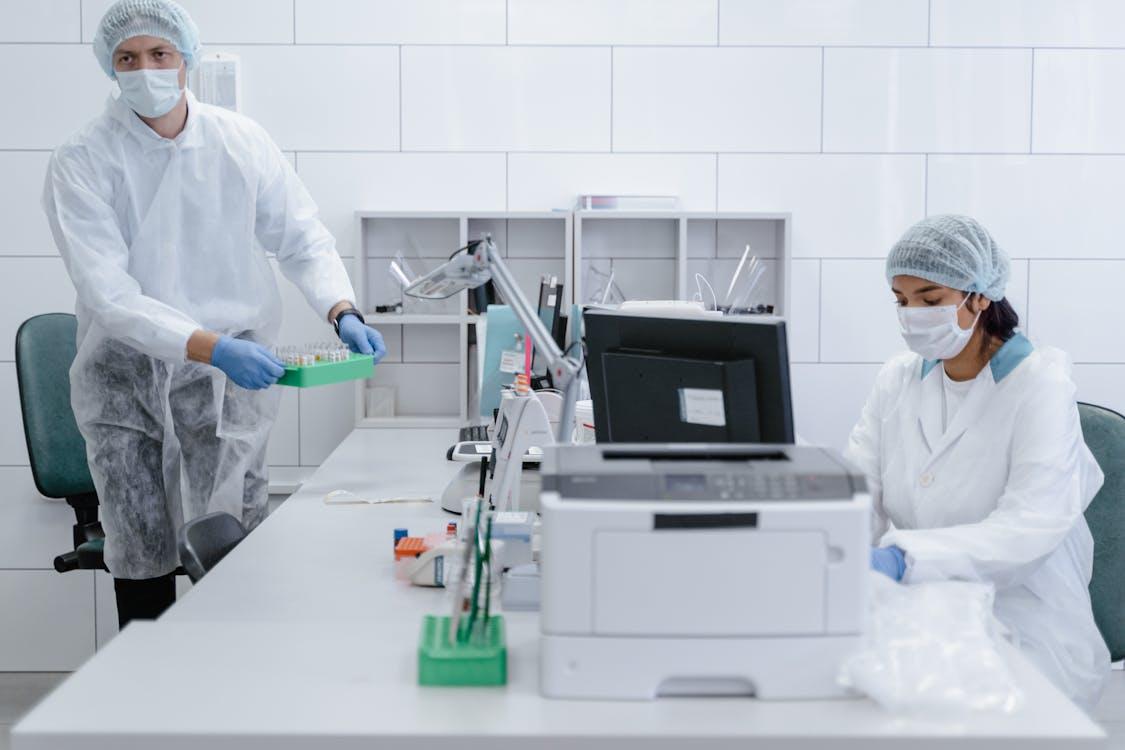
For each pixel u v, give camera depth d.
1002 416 1.89
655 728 1.10
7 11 3.38
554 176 3.51
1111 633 1.98
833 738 1.09
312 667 1.26
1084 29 3.46
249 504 2.73
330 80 3.47
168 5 2.33
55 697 1.17
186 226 2.51
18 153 3.42
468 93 3.48
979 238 1.85
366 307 3.52
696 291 3.55
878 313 3.56
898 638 1.25
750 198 3.52
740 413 1.47
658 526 1.18
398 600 1.63
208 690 1.19
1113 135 3.49
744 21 3.47
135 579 2.62
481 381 3.04
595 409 1.67
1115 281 3.53
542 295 3.02
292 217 2.70
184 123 2.48
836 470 1.20
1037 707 1.16
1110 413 2.06
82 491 2.89
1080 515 1.79
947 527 1.93
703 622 1.17
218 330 2.58
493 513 1.80
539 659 1.25
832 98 3.49
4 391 3.47
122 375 2.53
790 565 1.17
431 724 1.11
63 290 3.46
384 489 2.44
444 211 3.38
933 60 3.47
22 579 3.53
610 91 3.48
